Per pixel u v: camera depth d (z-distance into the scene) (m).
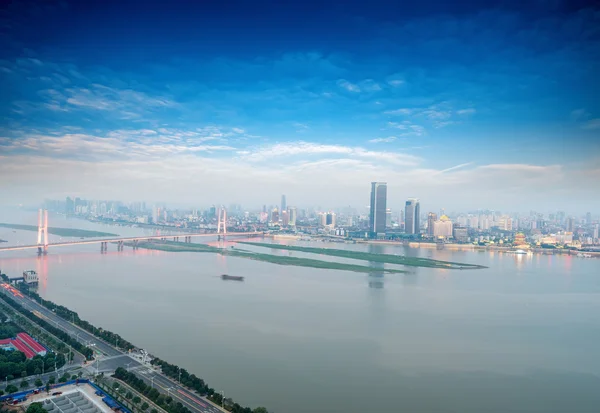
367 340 155.50
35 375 114.69
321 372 127.06
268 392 113.56
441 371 130.25
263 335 158.00
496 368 133.50
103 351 132.50
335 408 106.75
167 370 117.75
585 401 113.56
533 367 134.62
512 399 113.81
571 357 143.00
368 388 117.88
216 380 119.50
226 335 156.75
